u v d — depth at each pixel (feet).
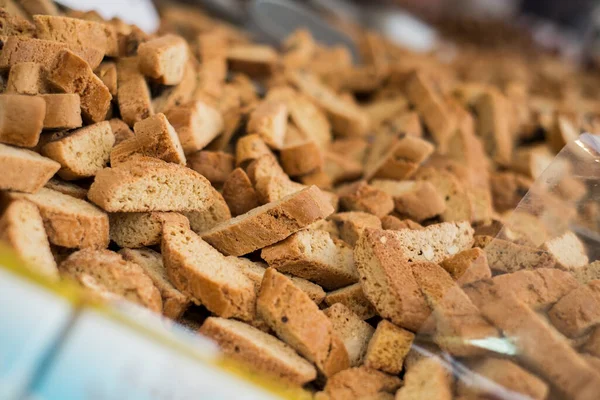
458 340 1.47
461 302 1.51
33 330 1.12
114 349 1.16
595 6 6.41
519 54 5.59
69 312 1.14
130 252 1.58
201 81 2.08
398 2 5.98
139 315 1.36
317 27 3.72
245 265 1.63
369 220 1.81
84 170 1.61
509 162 2.48
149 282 1.45
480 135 2.63
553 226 1.66
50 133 1.60
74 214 1.49
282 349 1.48
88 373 1.15
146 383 1.17
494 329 1.47
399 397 1.44
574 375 1.41
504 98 2.73
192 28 2.96
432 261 1.69
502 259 1.59
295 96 2.32
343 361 1.50
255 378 1.22
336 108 2.42
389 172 2.07
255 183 1.82
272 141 1.95
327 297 1.64
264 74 2.49
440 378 1.42
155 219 1.58
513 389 1.39
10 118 1.50
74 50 1.72
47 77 1.63
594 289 1.52
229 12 3.60
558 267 1.59
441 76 3.31
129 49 1.93
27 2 1.86
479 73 4.12
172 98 1.92
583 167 1.67
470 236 1.77
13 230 1.37
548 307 1.53
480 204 2.02
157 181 1.57
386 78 2.73
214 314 1.50
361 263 1.60
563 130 2.56
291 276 1.67
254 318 1.52
